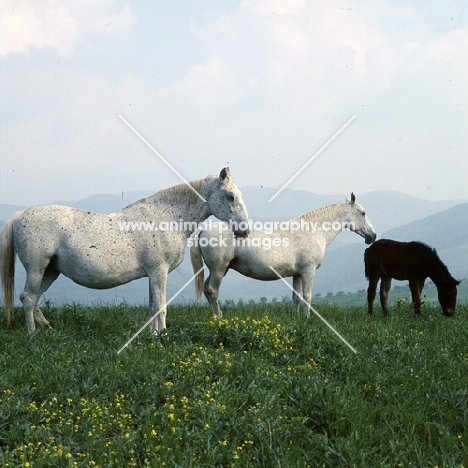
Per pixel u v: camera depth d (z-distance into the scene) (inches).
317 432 247.0
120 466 211.8
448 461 221.5
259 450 225.3
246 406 263.7
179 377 283.4
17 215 387.9
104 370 288.5
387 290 541.3
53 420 244.8
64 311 424.2
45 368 292.4
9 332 379.2
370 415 257.9
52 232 373.4
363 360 325.7
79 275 375.2
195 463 212.2
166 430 233.5
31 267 374.9
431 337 399.5
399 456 222.2
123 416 244.1
